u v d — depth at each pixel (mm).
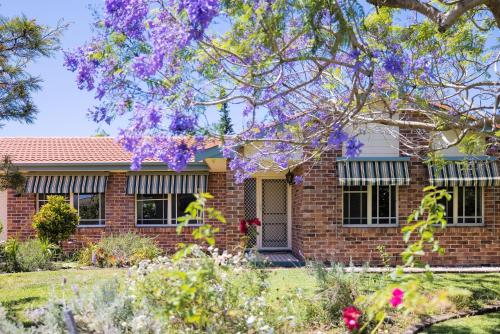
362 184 18312
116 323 6984
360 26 6777
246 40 6801
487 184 18422
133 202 21531
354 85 7363
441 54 10734
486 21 11062
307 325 9383
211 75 7703
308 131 10609
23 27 10852
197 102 7246
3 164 12664
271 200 22875
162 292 6926
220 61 7543
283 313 7785
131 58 7508
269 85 7602
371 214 18828
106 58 7559
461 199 19047
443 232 18844
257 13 6336
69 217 19812
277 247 22719
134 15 6973
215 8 5859
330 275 10375
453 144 10477
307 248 18547
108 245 18828
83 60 7562
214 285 6969
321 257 18531
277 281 13836
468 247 18844
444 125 9523
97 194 21719
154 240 21219
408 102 10375
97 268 17562
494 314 11117
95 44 7625
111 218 21453
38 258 17672
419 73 10297
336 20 6367
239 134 8469
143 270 7727
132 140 7277
